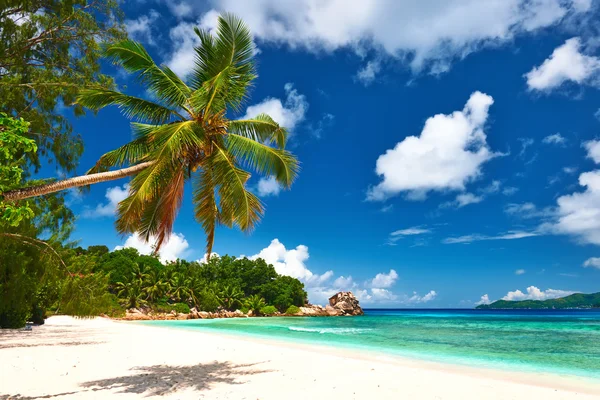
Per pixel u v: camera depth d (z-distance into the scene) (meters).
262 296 106.75
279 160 11.78
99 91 10.56
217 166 10.57
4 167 5.77
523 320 69.38
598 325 48.12
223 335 28.75
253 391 8.45
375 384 9.45
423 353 17.97
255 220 11.54
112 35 16.89
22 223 17.11
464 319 77.31
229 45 11.05
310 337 27.89
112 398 7.59
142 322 58.75
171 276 84.44
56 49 16.78
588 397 8.59
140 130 11.24
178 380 9.62
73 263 20.48
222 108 10.48
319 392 8.47
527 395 8.66
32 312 30.28
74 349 15.98
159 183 9.51
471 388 9.24
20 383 8.94
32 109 16.31
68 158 17.36
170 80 10.91
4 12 14.91
